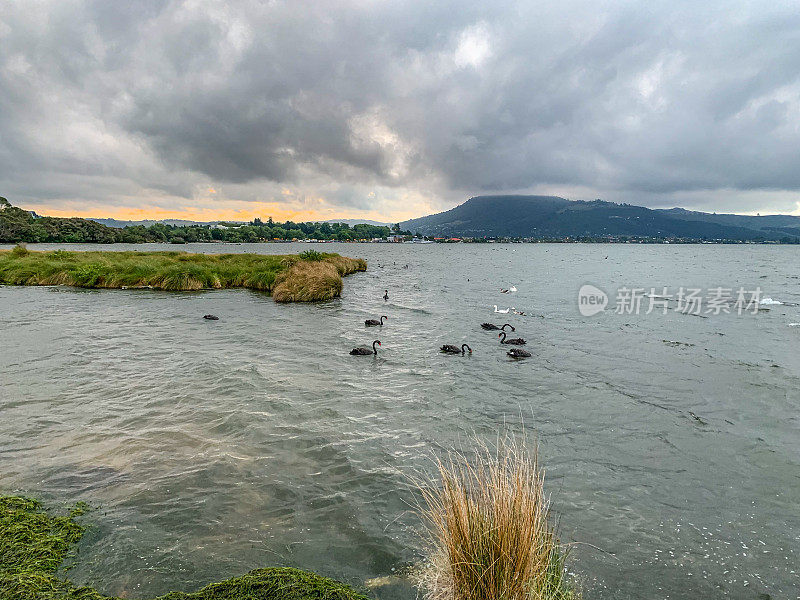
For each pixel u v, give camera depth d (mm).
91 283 36250
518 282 50594
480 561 4707
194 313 25219
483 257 128375
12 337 18359
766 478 8516
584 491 7973
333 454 8977
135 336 19125
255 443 9312
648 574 5992
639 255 150625
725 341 19984
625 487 8133
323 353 17094
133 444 9086
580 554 6336
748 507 7605
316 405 11617
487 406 11969
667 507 7562
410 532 6641
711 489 8125
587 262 102312
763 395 12984
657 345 19219
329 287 32719
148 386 12664
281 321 23438
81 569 5531
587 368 15672
